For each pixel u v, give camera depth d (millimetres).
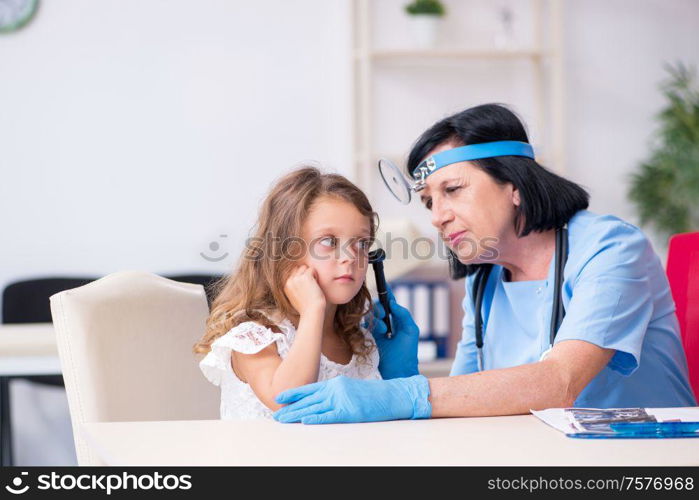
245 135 4336
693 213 4352
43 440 4152
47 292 3959
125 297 1581
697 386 1765
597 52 4574
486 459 928
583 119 4562
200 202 4301
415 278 3818
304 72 4379
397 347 1726
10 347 2537
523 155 1635
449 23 4453
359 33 4375
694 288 1798
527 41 4516
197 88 4305
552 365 1310
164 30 4277
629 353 1416
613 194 4578
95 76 4227
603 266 1480
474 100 4480
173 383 1612
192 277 3980
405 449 984
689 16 4629
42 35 4184
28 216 4180
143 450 995
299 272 1481
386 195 4352
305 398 1201
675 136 4309
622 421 1097
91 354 1487
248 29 4340
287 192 1536
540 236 1686
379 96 4426
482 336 1840
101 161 4230
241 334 1412
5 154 4164
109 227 4230
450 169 1632
